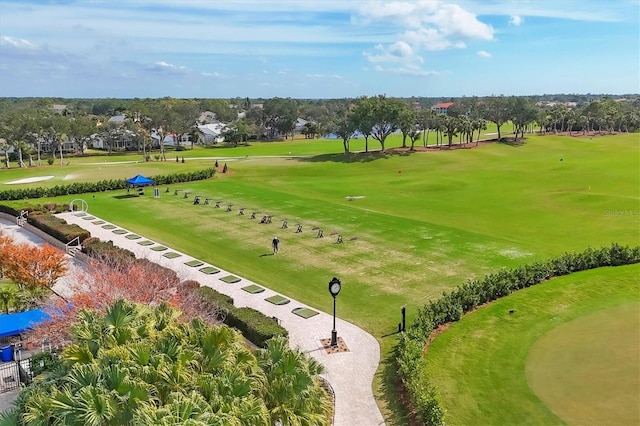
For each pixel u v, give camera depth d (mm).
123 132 130625
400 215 53312
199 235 45219
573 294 28859
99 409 11078
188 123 156500
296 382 13938
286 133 175500
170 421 10641
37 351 23125
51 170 85625
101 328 15023
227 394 12531
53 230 43469
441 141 133875
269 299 30391
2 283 33750
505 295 29203
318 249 40531
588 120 163750
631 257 34156
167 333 14711
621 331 23656
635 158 96250
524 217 51531
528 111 130875
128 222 50375
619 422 16750
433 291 31406
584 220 49469
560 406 17922
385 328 26469
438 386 19875
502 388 19484
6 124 107375
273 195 64750
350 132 105875
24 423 11805
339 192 67688
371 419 18312
